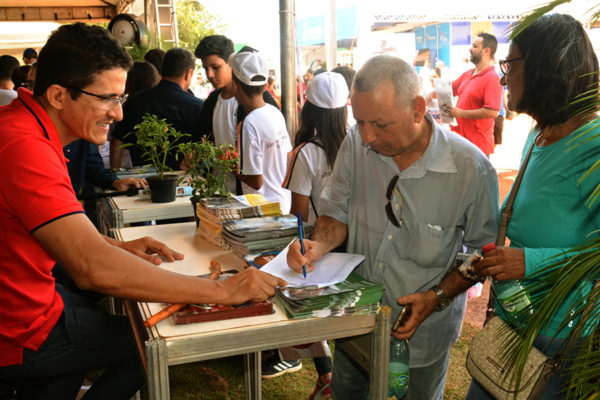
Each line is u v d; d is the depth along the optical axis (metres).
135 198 2.85
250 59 2.91
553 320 1.45
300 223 1.63
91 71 1.47
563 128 1.47
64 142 1.60
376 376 1.53
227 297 1.43
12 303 1.49
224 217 2.00
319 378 2.60
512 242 1.65
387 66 1.49
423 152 1.68
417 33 7.79
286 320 1.40
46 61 1.47
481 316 3.64
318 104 2.40
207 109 3.70
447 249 1.72
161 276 1.41
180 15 19.36
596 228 1.42
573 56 1.38
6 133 1.40
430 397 1.90
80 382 1.79
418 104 1.51
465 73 5.41
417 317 1.63
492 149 5.14
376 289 1.47
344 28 7.86
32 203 1.35
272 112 3.04
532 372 1.41
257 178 2.98
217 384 2.86
